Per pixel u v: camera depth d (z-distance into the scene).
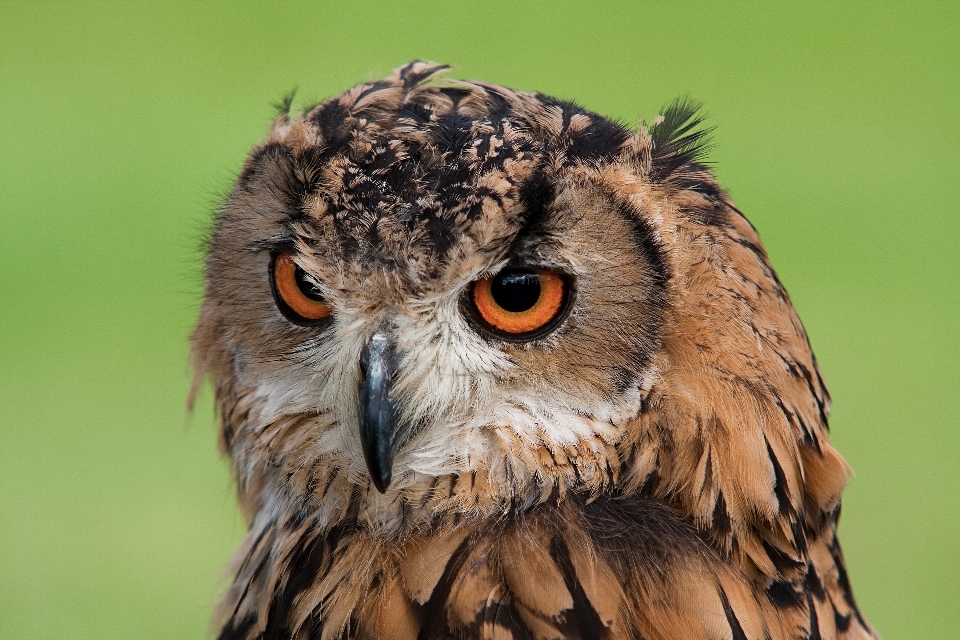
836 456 2.65
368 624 2.63
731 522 2.63
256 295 2.67
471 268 2.63
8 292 4.53
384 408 2.64
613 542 2.63
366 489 2.65
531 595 2.62
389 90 2.65
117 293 4.55
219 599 2.70
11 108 5.34
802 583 2.64
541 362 2.64
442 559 2.63
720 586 2.63
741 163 5.17
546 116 2.64
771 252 4.71
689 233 2.63
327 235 2.64
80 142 5.13
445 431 2.64
